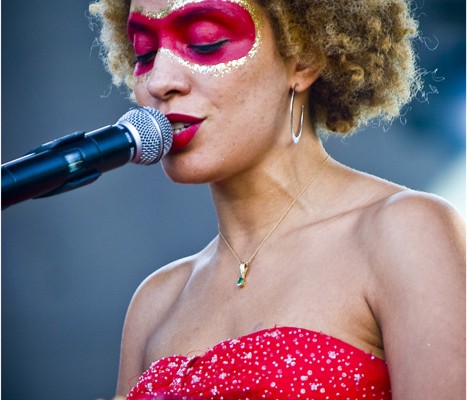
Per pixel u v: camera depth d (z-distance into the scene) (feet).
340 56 11.38
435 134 20.56
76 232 22.43
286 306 10.32
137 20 11.13
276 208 11.09
